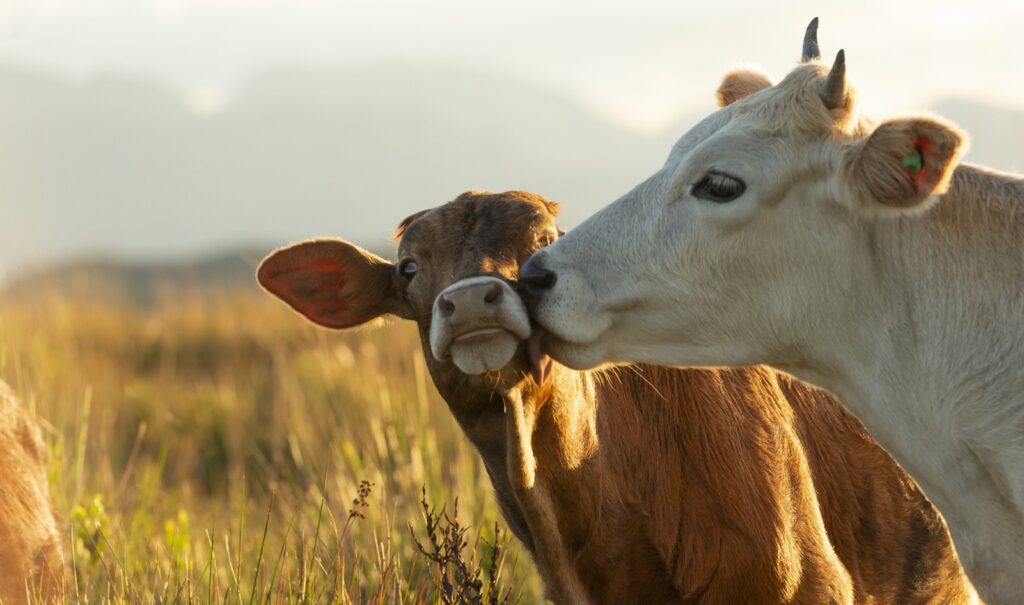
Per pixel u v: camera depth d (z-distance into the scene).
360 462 10.56
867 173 5.34
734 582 6.37
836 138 5.60
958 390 5.58
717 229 5.66
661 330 5.77
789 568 6.38
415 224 6.20
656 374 6.58
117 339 19.39
